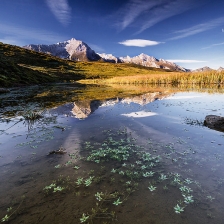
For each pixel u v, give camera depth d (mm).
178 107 15070
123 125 10125
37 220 3639
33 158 6305
